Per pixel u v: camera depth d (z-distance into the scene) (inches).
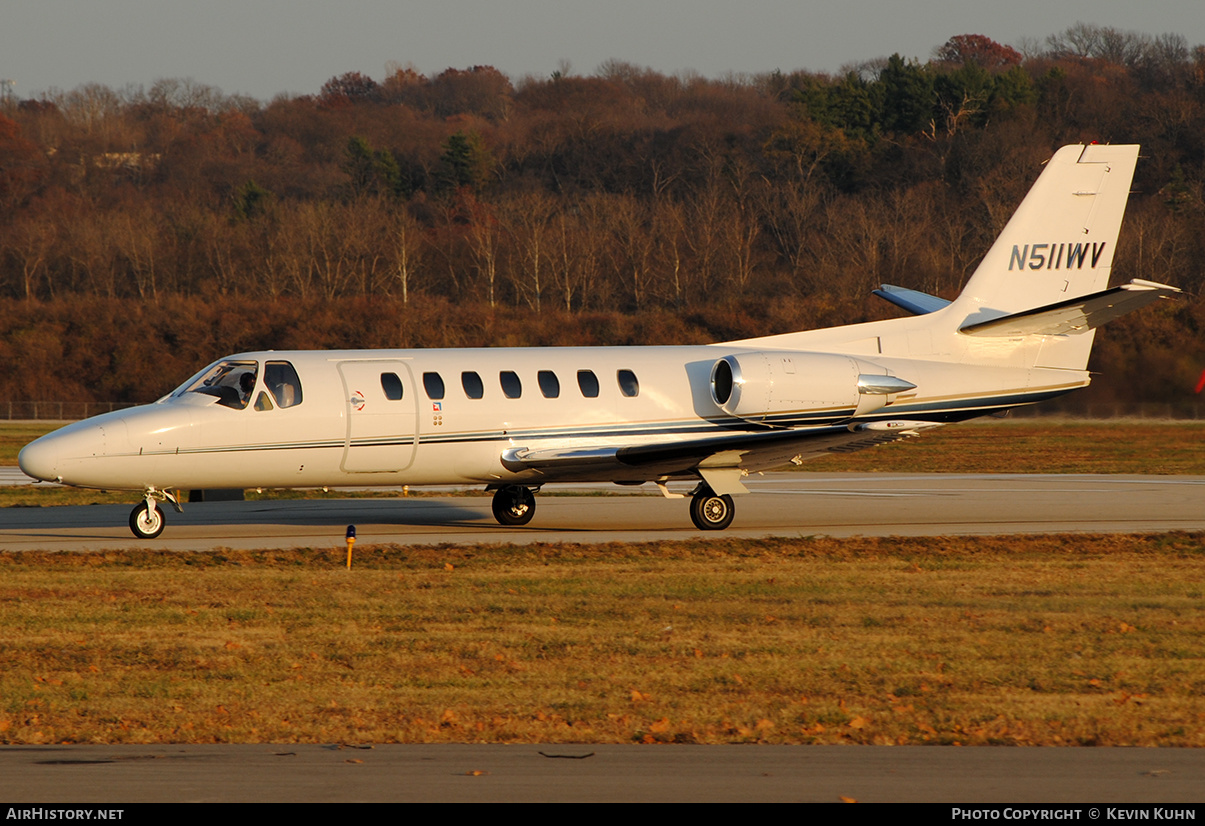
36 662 1711.4
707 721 1405.0
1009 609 2128.4
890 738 1320.1
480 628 1956.2
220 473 2972.4
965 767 1192.8
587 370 3235.7
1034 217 3486.7
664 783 1126.4
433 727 1368.1
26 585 2342.5
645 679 1620.3
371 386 3048.7
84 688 1565.0
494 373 3164.4
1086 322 3329.2
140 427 2888.8
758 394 3208.7
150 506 3063.5
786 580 2436.0
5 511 3804.1
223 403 2952.8
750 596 2253.9
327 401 3002.0
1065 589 2342.5
